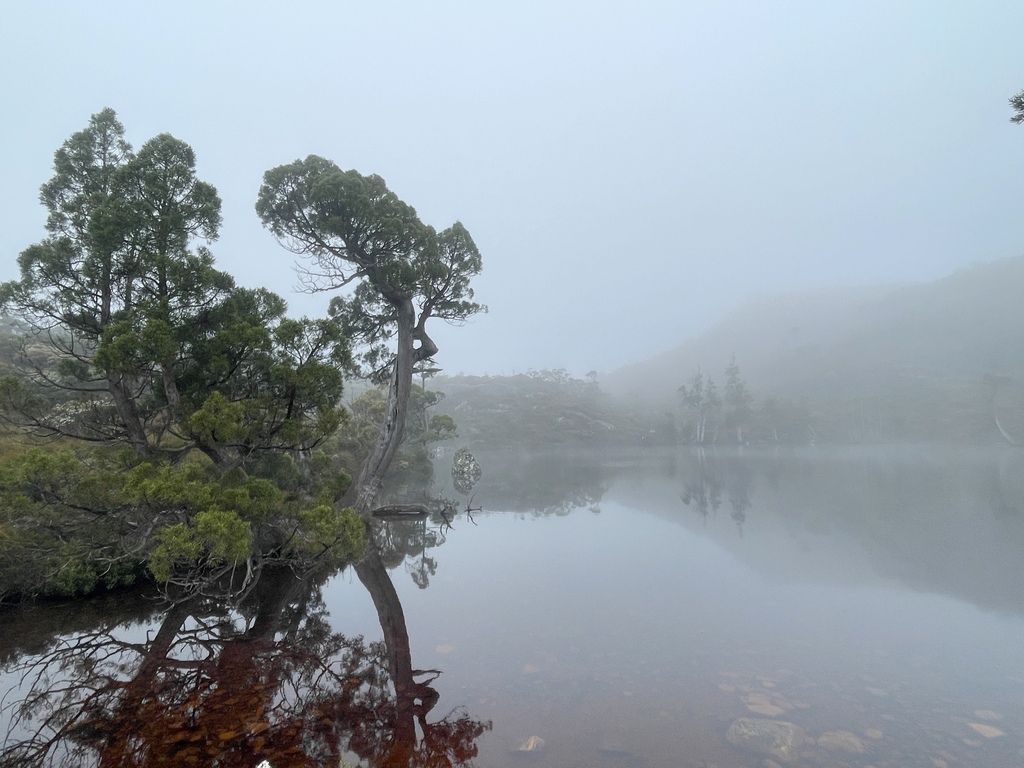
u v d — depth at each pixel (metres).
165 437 13.47
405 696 6.06
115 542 9.44
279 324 10.32
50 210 10.55
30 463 7.79
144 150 10.27
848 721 5.31
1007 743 4.85
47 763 4.77
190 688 6.39
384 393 42.69
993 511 19.55
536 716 5.50
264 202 18.11
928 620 8.65
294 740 5.06
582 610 9.48
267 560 10.42
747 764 4.53
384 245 18.45
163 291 9.97
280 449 10.41
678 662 7.00
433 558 14.52
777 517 19.88
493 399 114.50
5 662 7.34
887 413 90.62
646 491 30.02
